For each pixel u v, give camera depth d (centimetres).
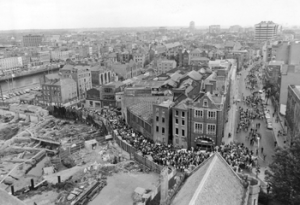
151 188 7744
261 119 12975
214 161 4688
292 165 5866
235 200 4331
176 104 11069
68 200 7388
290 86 11525
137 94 13912
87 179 8494
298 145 6122
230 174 4775
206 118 9825
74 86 18912
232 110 14400
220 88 12812
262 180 7600
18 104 19012
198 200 3725
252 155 9144
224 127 11294
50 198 7569
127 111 13262
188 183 4728
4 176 9862
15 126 15400
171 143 10862
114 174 8688
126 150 10594
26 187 8419
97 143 11756
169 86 14688
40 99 18838
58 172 9312
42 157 11456
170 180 7488
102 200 7356
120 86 17138
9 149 12375
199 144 10094
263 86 19625
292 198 5812
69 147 11406
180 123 10394
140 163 9350
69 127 14512
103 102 17075
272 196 6206
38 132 13912
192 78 14925
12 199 4481
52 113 16638
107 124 13275
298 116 9562
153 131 11094
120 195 7556
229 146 9581
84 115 15175
